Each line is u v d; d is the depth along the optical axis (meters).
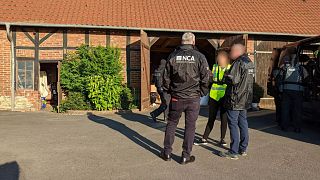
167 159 5.55
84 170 5.09
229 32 14.03
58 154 5.99
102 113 12.01
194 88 5.39
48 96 15.91
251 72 5.70
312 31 14.85
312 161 5.54
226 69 6.45
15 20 12.97
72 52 13.58
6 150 6.29
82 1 14.99
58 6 14.35
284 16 15.86
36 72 13.53
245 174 4.88
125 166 5.27
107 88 12.26
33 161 5.56
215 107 6.57
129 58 14.02
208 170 5.06
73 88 13.01
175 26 13.92
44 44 13.52
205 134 6.70
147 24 13.80
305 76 8.13
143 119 10.33
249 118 10.62
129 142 6.93
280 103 8.89
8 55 13.38
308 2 17.38
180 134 7.78
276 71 9.34
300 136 7.60
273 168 5.16
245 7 16.20
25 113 12.26
